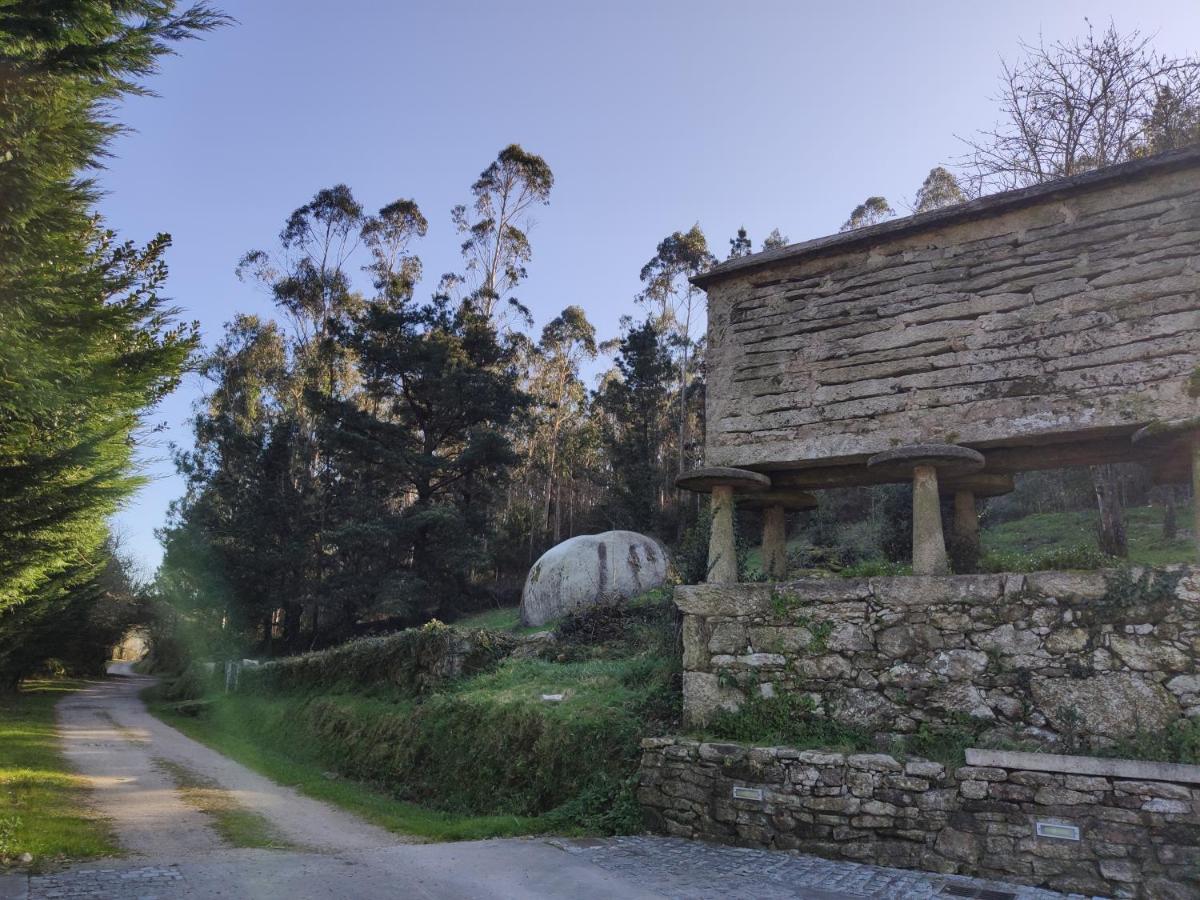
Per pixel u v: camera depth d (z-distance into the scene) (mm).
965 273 8727
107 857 7406
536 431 47250
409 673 15953
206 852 7895
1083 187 8125
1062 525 21125
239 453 37750
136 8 6684
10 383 7000
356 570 34625
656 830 8672
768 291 9930
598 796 9258
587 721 10328
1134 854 6371
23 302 6832
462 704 12766
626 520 38719
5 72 6383
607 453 47844
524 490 51469
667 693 10250
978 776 7090
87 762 14820
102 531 18297
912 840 7230
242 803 11180
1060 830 6660
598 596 18922
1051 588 7535
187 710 27578
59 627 29656
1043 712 7340
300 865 7234
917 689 7969
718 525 9742
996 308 8477
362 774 13984
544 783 10102
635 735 9633
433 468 34188
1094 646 7234
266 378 44656
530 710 11336
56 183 7062
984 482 9617
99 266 7922
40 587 18469
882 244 9273
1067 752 7047
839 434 9070
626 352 41094
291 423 38719
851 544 21734
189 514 38688
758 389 9719
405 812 10875
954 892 6414
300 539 36281
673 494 42531
